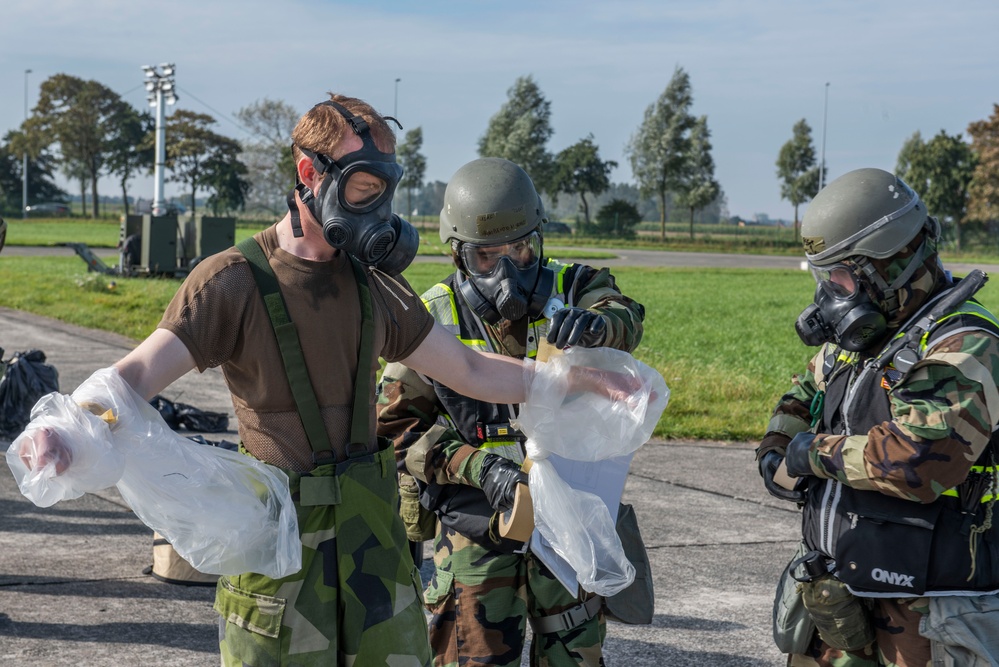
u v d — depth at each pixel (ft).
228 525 6.37
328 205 6.56
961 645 7.54
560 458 8.14
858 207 7.61
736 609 14.57
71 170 401.90
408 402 8.87
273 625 6.73
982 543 7.61
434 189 416.26
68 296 62.08
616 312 8.34
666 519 19.26
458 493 8.67
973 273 7.62
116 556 16.19
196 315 6.59
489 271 8.66
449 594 8.88
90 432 5.92
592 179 313.12
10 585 14.71
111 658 12.32
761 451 8.77
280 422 6.82
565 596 8.61
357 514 6.87
